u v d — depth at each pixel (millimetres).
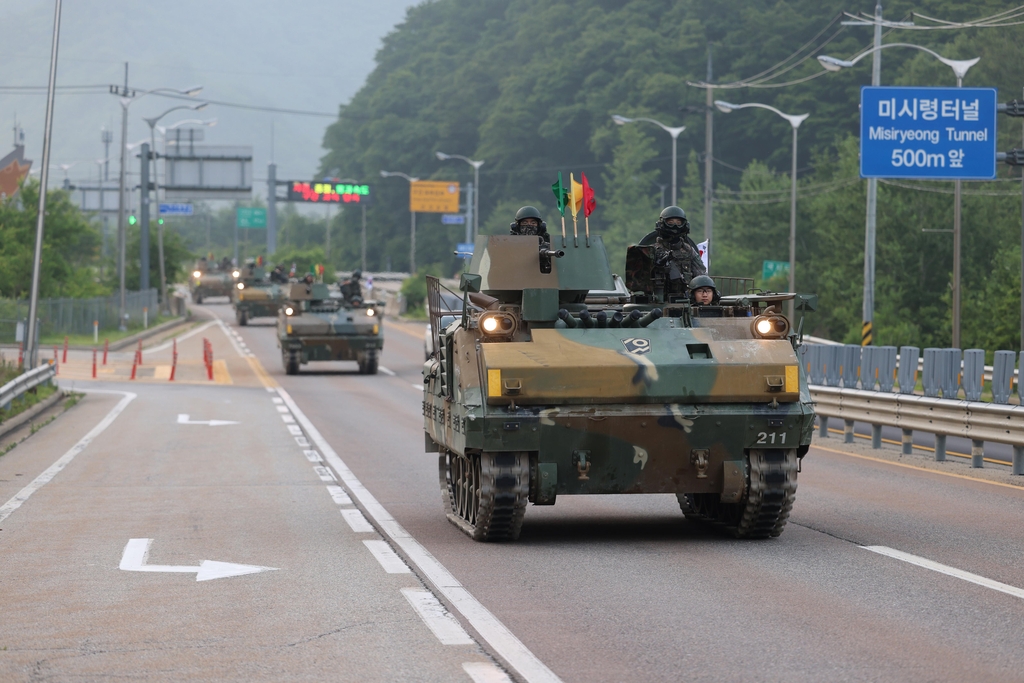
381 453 35250
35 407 48000
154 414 47438
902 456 33875
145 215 129375
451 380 20859
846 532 21188
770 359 19875
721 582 16844
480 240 21656
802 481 28453
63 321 100188
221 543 20375
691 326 20531
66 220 111375
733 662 12594
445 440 21531
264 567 18141
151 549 19766
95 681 12094
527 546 19953
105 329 107125
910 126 56469
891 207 115500
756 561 18469
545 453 19609
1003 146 124562
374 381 67062
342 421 45375
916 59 139125
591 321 20250
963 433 31047
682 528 22031
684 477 20094
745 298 21500
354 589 16484
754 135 196500
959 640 13492
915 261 115500
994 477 29172
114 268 151125
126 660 12867
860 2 191375
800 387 19969
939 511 23672
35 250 56375
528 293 19906
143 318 120062
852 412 36656
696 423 19562
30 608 15414
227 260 167750
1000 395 34344
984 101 56375
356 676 12180
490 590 16344
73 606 15516
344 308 72250
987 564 18062
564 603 15500
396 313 148375
